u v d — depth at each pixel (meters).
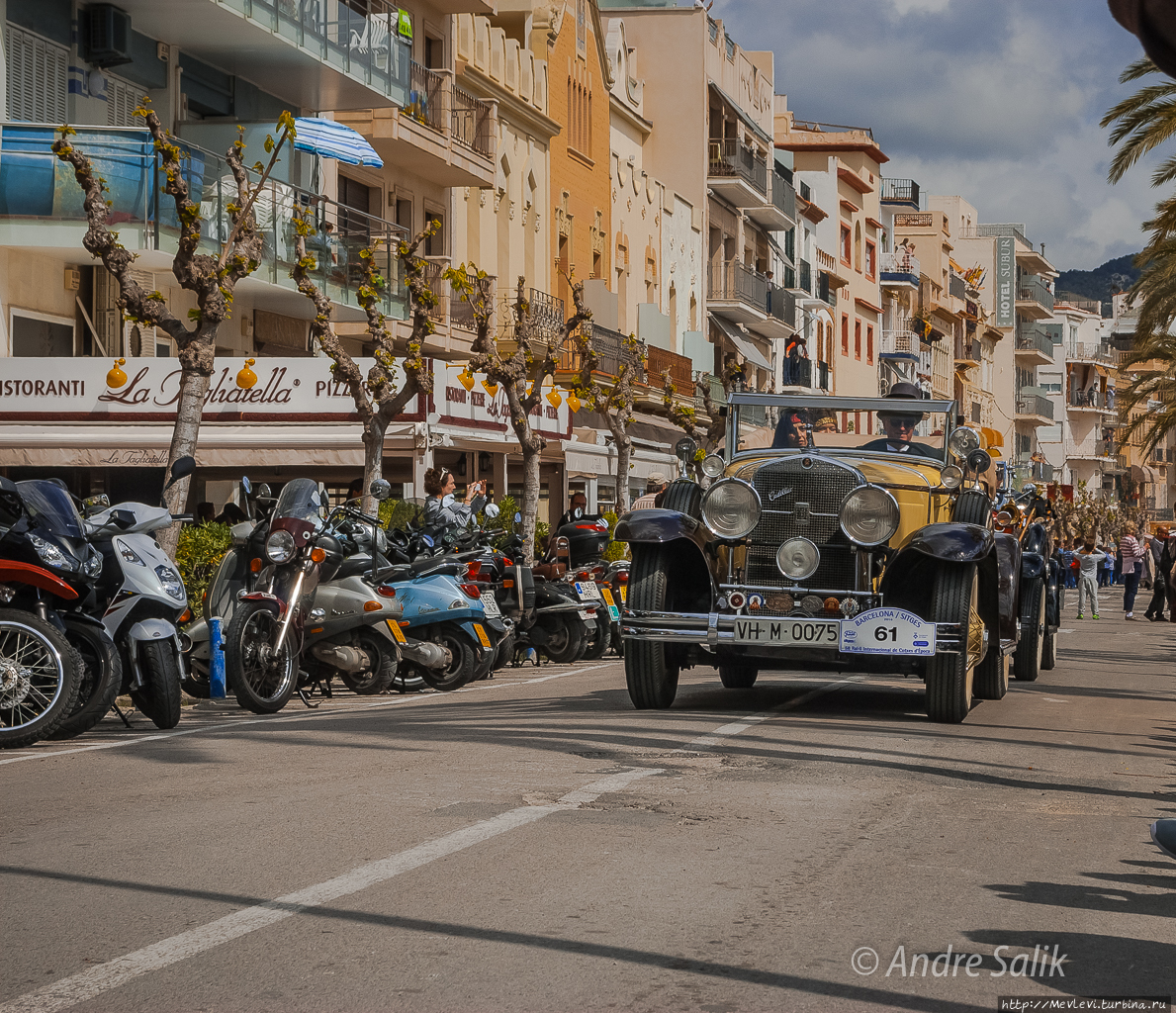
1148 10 3.26
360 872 5.98
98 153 23.62
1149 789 8.66
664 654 11.82
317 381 23.02
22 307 24.28
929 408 12.45
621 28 52.62
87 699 10.09
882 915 5.54
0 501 9.84
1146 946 5.27
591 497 37.09
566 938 5.11
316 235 28.66
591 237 47.72
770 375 69.00
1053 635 18.03
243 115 30.03
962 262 116.44
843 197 79.06
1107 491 143.12
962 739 10.42
